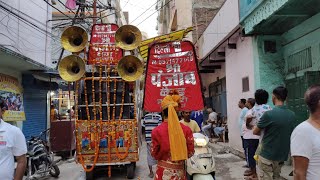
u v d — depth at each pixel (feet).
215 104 53.47
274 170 14.21
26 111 43.21
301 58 24.31
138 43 25.48
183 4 65.16
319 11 21.34
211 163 16.11
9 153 10.78
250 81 29.12
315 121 8.14
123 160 25.13
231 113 35.63
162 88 22.18
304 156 7.90
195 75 22.18
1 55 30.66
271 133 13.94
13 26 33.73
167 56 22.52
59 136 36.37
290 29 25.58
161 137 12.80
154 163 25.12
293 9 21.03
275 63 27.17
